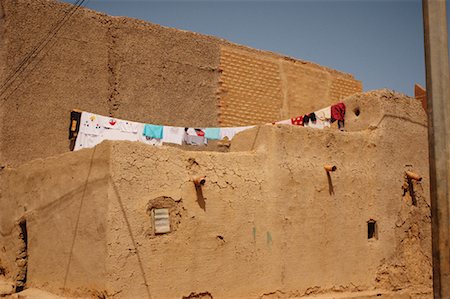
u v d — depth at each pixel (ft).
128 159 24.90
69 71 36.99
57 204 28.30
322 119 39.37
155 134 36.52
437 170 20.21
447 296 19.66
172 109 41.42
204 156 27.58
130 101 39.34
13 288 30.14
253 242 28.37
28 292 28.86
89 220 25.27
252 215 28.58
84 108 37.35
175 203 25.96
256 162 29.43
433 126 20.42
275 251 29.09
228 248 27.37
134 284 24.11
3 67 34.50
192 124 42.42
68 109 36.68
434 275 20.04
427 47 20.75
